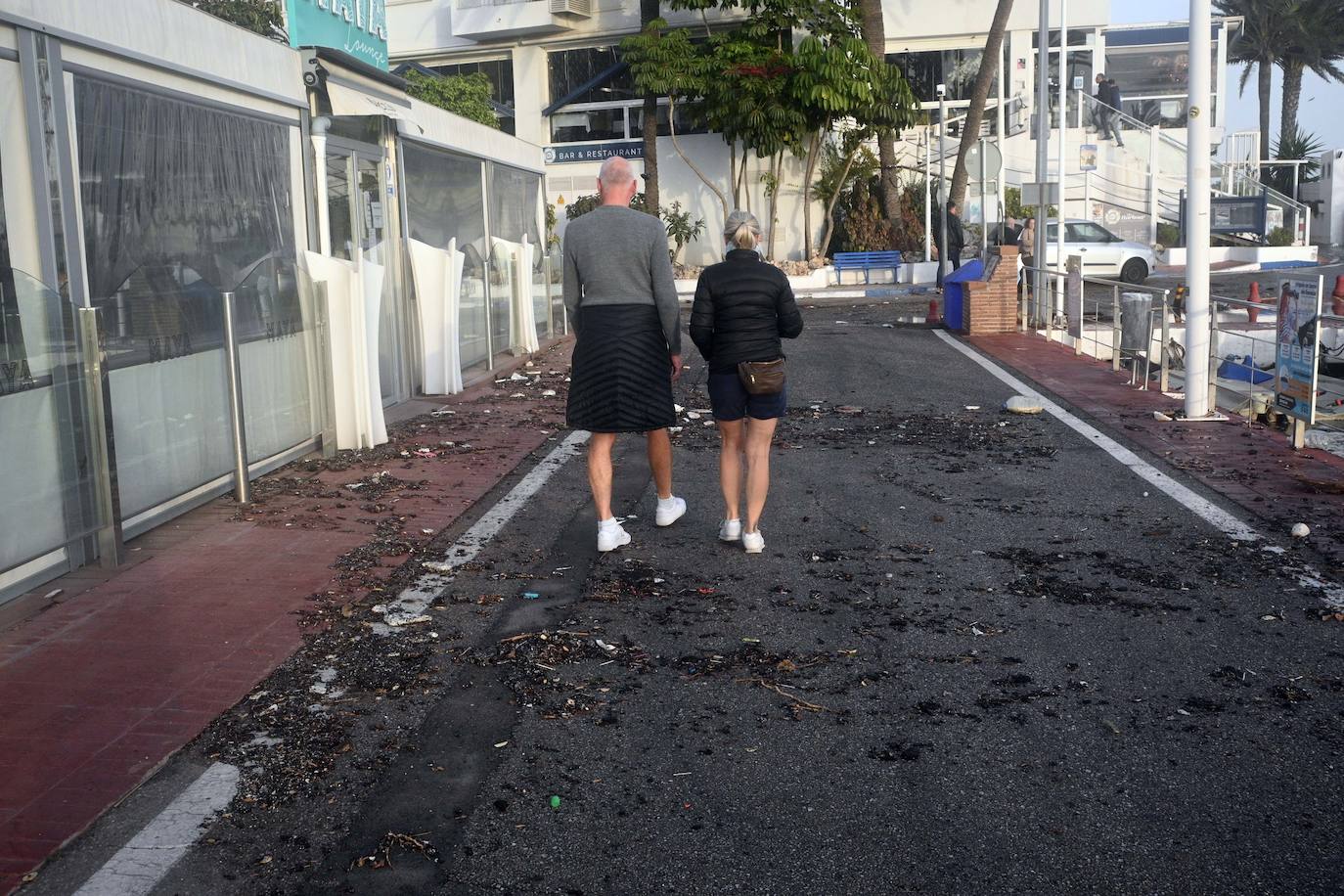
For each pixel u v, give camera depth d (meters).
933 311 20.67
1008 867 3.59
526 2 31.56
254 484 8.32
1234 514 7.58
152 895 3.43
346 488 8.27
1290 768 4.20
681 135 31.62
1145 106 33.59
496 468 9.04
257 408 8.35
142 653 5.20
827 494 8.30
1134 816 3.88
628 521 7.57
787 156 31.05
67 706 4.65
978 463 9.29
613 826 3.83
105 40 6.66
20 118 5.97
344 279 9.31
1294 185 40.56
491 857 3.64
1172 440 9.98
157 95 7.29
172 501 7.29
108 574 6.30
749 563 6.62
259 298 8.34
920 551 6.86
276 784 4.08
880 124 28.31
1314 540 6.94
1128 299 13.97
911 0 31.81
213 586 6.12
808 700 4.80
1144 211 31.45
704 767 4.23
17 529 5.75
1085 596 6.03
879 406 12.16
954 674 5.05
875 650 5.33
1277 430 10.35
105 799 3.94
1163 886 3.48
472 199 14.82
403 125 11.92
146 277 7.08
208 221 7.97
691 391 13.35
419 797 4.01
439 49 33.53
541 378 14.11
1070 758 4.29
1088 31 32.47
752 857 3.65
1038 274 18.72
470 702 4.77
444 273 12.43
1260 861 3.61
